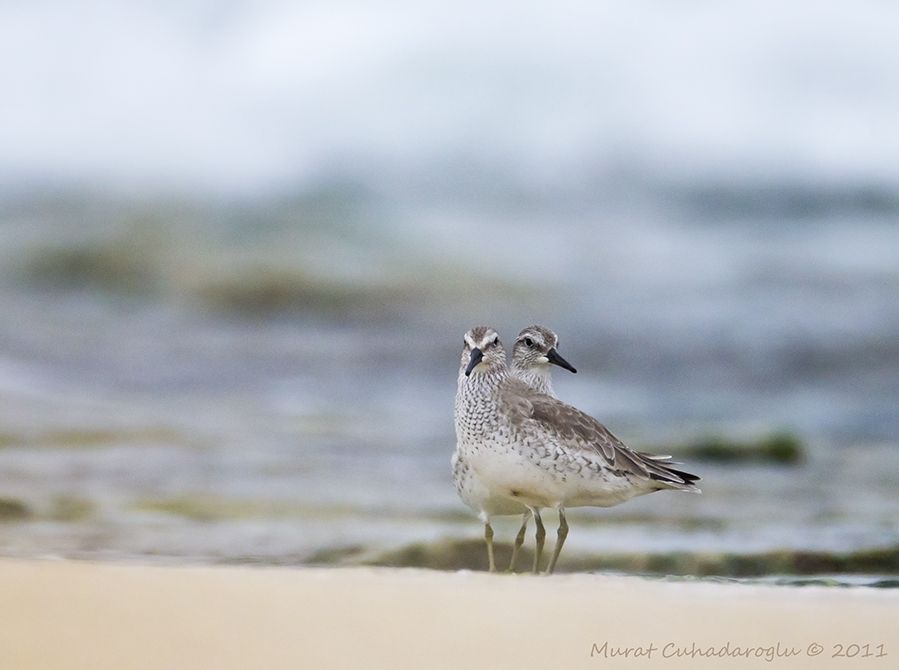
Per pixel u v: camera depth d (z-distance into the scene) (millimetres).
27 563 7711
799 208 25062
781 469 12750
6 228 23297
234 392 15883
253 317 20422
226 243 22906
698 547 9516
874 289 20828
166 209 24234
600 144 26891
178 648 5828
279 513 10641
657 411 15227
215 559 8914
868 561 9117
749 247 23344
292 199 24828
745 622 6508
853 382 16750
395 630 6195
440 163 26375
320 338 19125
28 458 12234
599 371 17266
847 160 26219
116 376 16469
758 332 18734
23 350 17469
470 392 9258
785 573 8891
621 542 9805
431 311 20547
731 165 26453
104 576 7191
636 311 19922
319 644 5949
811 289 20781
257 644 5918
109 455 12570
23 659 5621
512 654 5898
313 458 12812
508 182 26156
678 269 22109
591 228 24203
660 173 26266
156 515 10406
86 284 21750
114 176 25375
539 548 9031
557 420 8914
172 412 14633
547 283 21594
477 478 9219
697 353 17969
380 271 21969
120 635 6008
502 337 19234
